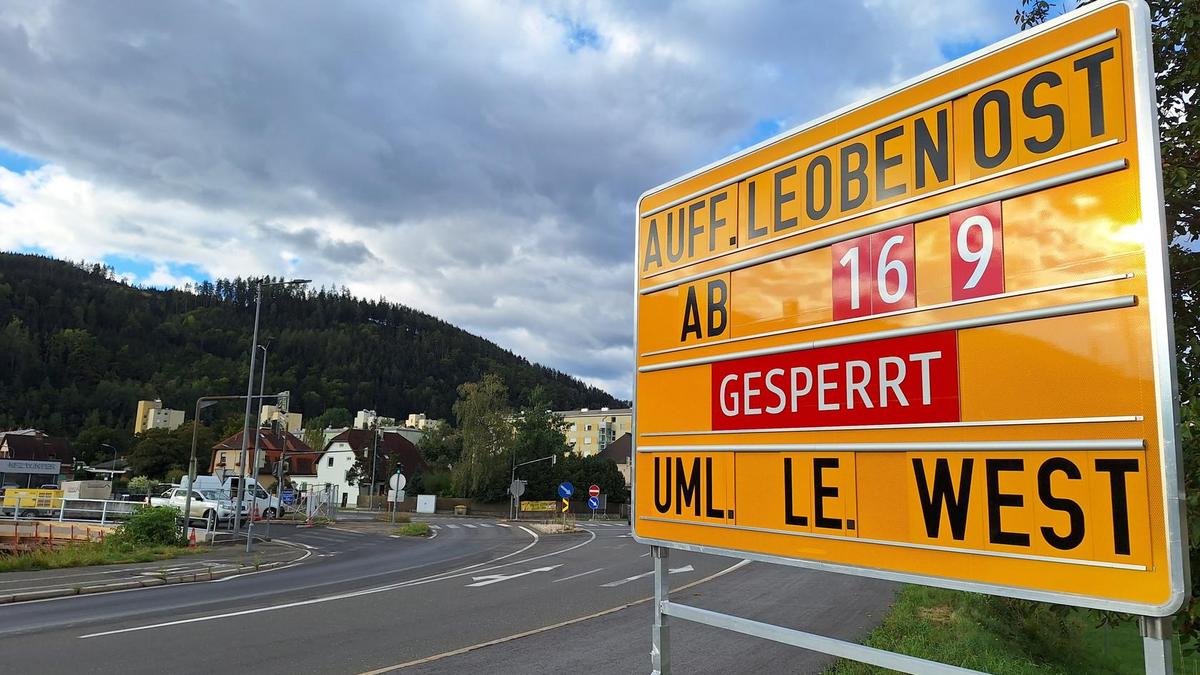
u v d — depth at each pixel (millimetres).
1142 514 2582
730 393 4188
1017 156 3090
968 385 3131
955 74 3348
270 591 15539
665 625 4410
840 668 7895
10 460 82125
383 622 11461
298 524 47219
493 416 77438
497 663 8648
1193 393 4516
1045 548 2822
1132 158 2750
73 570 19219
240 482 30469
